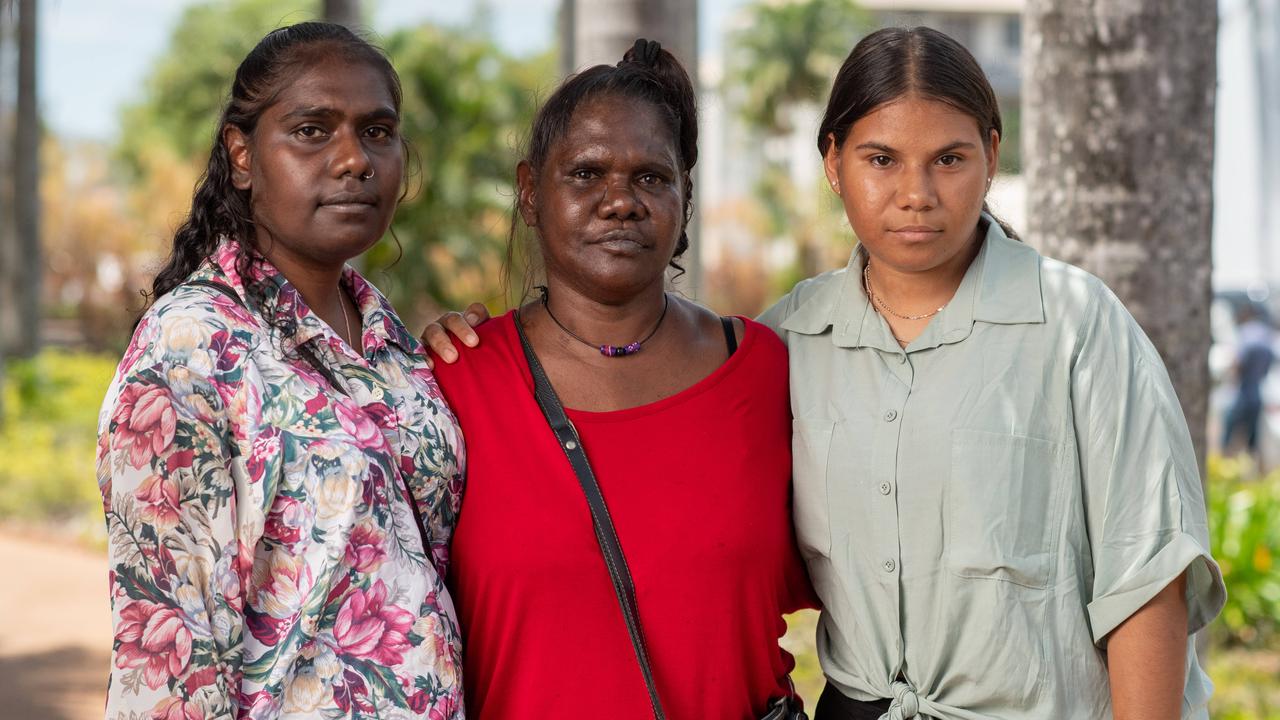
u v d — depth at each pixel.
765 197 34.44
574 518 2.31
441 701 2.16
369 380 2.28
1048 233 3.40
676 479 2.36
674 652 2.32
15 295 16.92
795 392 2.49
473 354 2.48
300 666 2.04
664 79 2.48
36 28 16.66
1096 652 2.26
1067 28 3.32
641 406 2.41
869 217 2.28
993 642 2.22
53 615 7.48
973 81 2.24
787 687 2.53
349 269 2.43
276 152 2.17
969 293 2.34
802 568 2.54
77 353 26.28
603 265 2.36
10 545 9.25
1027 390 2.25
